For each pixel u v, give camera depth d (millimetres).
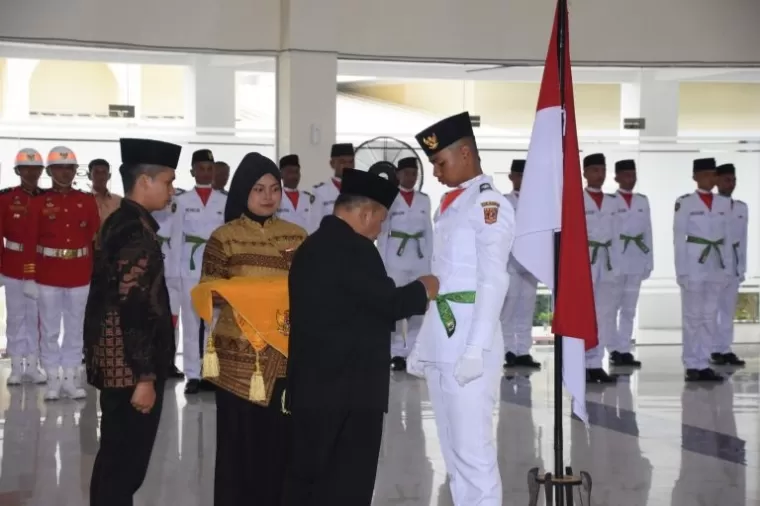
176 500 5988
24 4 10359
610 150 13031
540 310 13305
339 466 4344
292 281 4395
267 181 4863
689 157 13070
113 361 4391
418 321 10961
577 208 4496
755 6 11945
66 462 6875
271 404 4695
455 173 4820
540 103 4637
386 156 10984
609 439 7625
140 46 10828
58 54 11438
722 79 13164
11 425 8023
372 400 4348
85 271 9117
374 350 4359
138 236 4430
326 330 4305
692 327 10430
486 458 4703
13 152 11477
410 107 14453
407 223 10922
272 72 12094
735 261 11266
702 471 6711
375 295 4293
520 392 9555
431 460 6957
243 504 4754
